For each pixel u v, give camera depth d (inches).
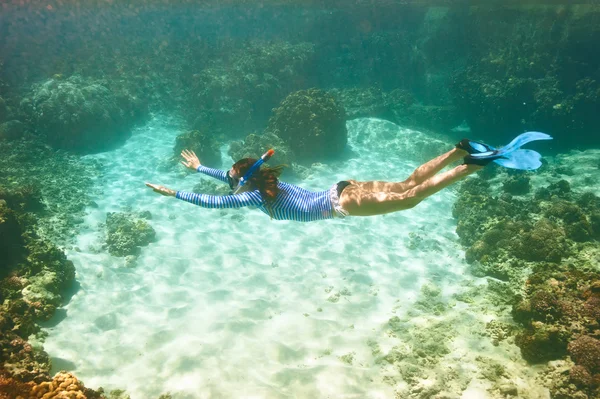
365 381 260.7
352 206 151.3
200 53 956.0
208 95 770.2
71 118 657.0
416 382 254.4
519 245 382.0
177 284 372.5
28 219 421.7
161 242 441.1
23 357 243.6
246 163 154.0
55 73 810.2
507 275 360.2
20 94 728.3
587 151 685.9
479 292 346.6
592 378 227.0
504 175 617.6
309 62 913.5
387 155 703.7
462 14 911.0
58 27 952.9
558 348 256.7
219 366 272.4
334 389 253.8
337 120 671.1
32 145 637.9
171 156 663.8
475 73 815.7
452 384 251.3
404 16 1000.9
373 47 972.6
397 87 967.6
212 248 433.7
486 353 274.7
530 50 768.3
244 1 1034.7
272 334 308.5
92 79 768.3
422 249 440.5
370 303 349.4
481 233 437.1
